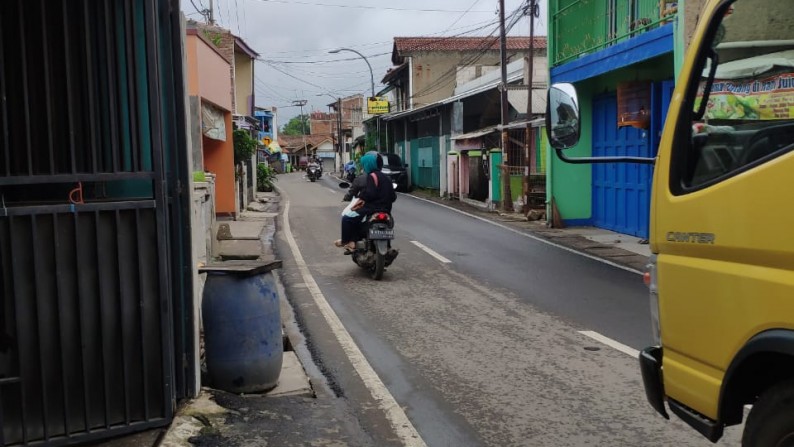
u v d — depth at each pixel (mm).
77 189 4109
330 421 4602
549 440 4355
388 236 9609
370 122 43906
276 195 29328
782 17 3039
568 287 9164
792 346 2355
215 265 5094
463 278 9844
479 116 26984
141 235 4094
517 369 5770
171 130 4387
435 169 28766
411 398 5133
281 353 5223
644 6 12703
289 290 9125
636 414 4746
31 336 3838
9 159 3836
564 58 15359
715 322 2787
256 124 28984
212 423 4355
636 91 13469
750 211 2586
